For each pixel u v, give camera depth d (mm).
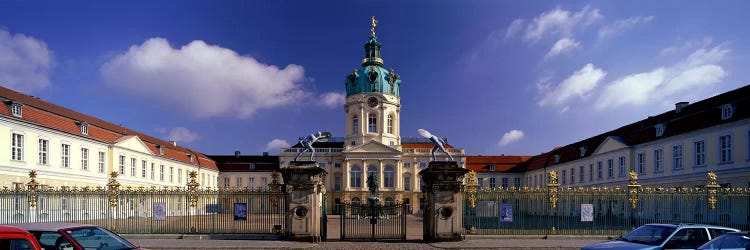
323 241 24500
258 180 90500
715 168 38812
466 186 26453
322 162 80938
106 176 53156
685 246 15492
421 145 88688
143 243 22906
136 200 27156
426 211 24797
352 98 82438
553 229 25812
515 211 26281
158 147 67250
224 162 92562
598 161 58250
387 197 77812
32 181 28359
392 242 24312
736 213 26734
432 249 22016
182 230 26641
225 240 24219
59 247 12367
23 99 44031
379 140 80750
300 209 24078
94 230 13398
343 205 25969
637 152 50312
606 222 26672
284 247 22125
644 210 28156
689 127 42219
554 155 74125
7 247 10711
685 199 27766
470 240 24438
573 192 26625
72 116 50344
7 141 39344
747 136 35531
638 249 15219
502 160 88000
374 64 83312
